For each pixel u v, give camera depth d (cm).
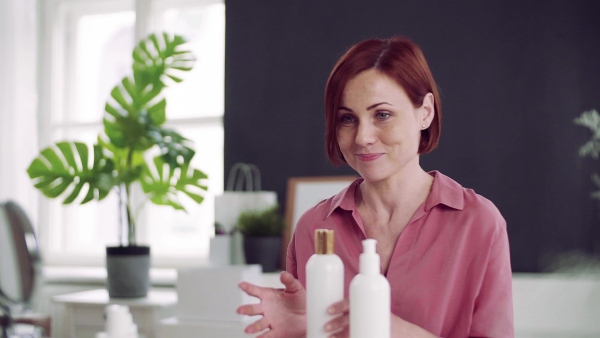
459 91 313
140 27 395
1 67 403
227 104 358
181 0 394
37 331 251
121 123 315
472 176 310
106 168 322
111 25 421
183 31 397
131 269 310
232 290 255
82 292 347
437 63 318
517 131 304
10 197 398
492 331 115
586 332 258
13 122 401
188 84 394
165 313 302
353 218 124
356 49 111
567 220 294
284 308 107
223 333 251
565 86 297
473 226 117
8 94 401
